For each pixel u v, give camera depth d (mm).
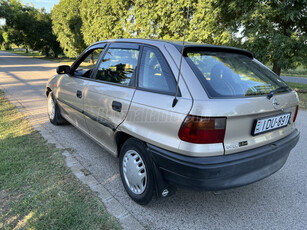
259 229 2055
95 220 2029
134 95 2219
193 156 1709
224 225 2090
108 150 2740
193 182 1749
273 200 2486
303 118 5730
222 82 1949
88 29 16641
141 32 11297
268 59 8180
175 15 9266
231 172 1770
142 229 1981
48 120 4754
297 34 7734
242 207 2355
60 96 3902
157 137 1930
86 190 2453
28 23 34281
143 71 2260
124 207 2248
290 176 2990
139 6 11055
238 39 8133
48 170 2803
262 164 1985
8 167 2801
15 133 3932
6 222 1972
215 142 1722
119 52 2672
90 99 2898
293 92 2373
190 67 1925
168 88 1955
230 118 1739
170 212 2227
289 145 2246
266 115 2012
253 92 2006
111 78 2670
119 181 2684
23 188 2438
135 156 2252
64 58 35531
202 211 2268
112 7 13109
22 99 6629
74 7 21156
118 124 2373
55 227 1925
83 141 3779
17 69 16453
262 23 7562
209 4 8094
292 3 6984
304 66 8109
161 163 1905
